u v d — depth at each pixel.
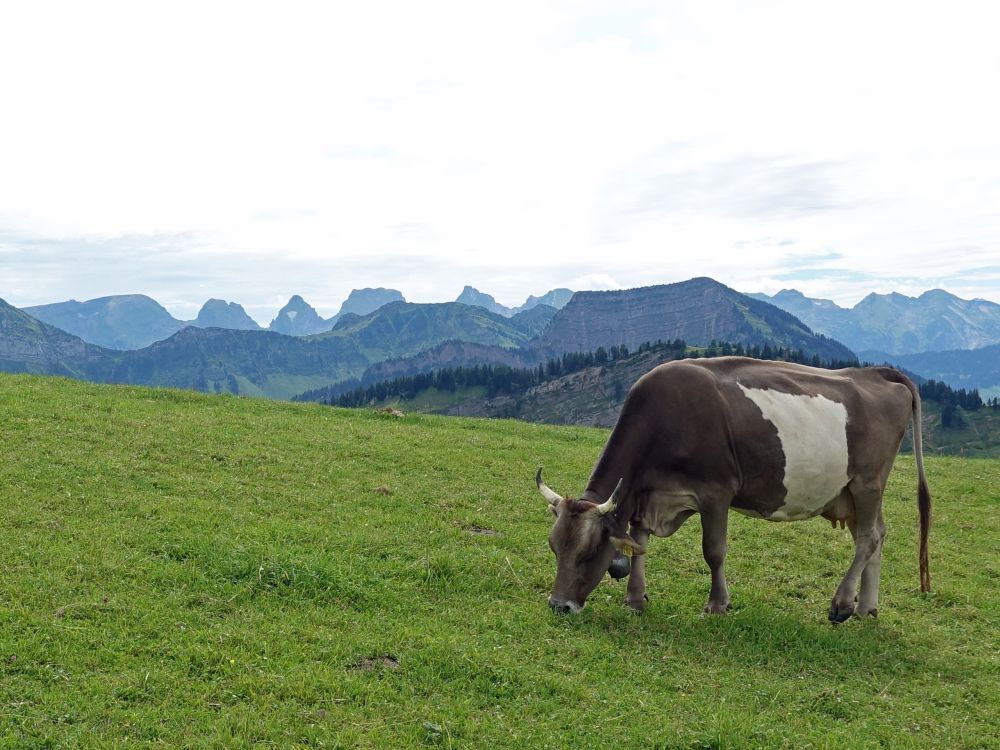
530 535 14.83
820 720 8.75
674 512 11.80
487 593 11.63
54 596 9.39
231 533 12.30
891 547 16.38
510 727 7.91
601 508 10.60
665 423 11.40
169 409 22.47
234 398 26.86
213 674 8.22
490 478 19.11
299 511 14.35
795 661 10.40
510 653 9.55
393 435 22.73
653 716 8.41
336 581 10.85
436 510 15.77
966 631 12.15
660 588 12.91
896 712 9.18
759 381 11.76
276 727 7.38
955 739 8.70
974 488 22.11
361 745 7.25
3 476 13.87
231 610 9.80
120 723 7.15
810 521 17.81
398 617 10.32
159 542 11.55
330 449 19.62
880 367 13.27
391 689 8.32
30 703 7.27
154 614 9.27
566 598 10.77
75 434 17.30
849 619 12.25
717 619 11.46
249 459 17.47
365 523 14.10
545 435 27.52
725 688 9.31
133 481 14.73
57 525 11.79
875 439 12.10
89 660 8.09
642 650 10.23
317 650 8.98
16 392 21.27
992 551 16.80
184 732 7.16
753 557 15.05
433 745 7.46
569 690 8.77
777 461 11.48
